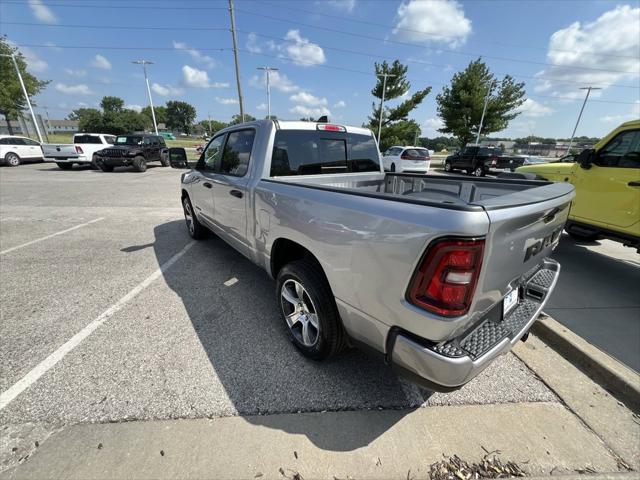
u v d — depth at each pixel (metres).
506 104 27.23
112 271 3.83
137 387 2.03
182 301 3.13
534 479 1.51
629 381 2.03
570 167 4.76
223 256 4.36
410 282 1.40
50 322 2.74
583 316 3.09
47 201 8.05
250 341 2.53
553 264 2.32
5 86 25.00
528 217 1.49
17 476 1.47
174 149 4.47
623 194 3.95
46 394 1.96
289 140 2.83
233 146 3.28
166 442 1.66
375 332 1.67
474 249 1.27
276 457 1.61
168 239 5.14
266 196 2.46
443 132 29.73
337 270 1.80
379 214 1.52
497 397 2.03
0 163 17.09
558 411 1.93
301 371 2.22
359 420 1.84
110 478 1.47
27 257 4.27
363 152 3.48
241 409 1.89
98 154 14.55
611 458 1.64
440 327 1.37
